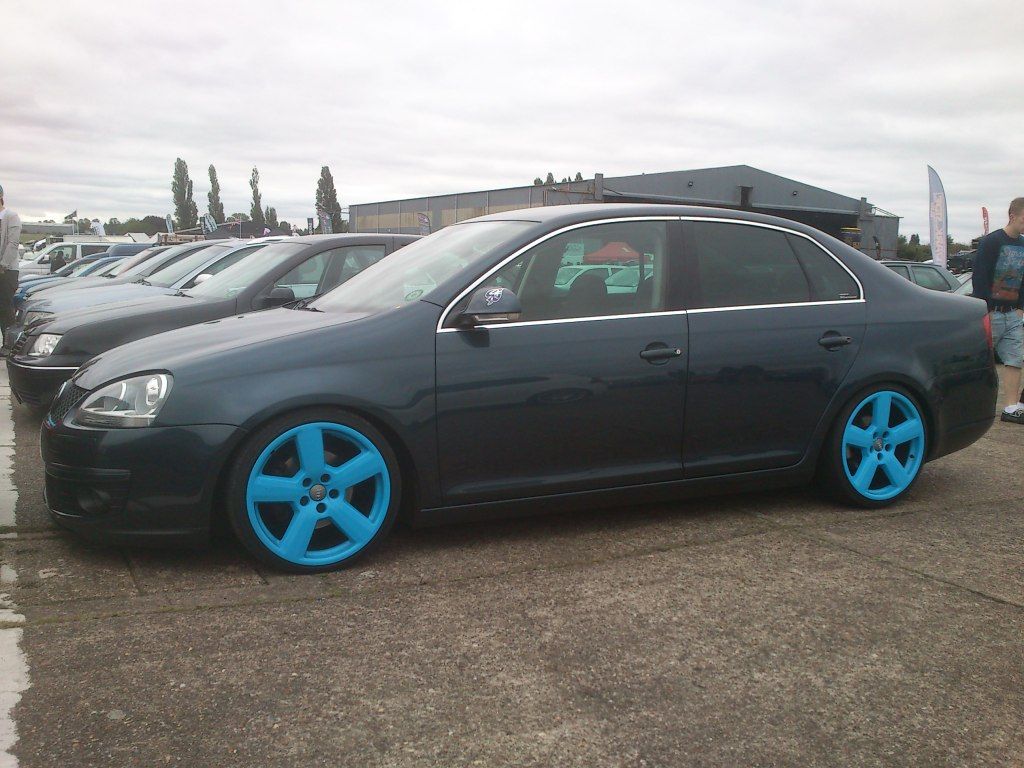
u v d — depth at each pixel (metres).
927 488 4.79
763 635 2.88
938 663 2.70
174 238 37.75
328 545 3.50
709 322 3.95
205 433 3.22
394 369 3.45
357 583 3.31
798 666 2.67
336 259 6.67
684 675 2.61
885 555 3.66
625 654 2.74
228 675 2.56
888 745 2.26
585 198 36.28
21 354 6.26
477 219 4.46
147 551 3.60
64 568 3.41
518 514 3.76
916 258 48.91
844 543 3.82
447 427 3.53
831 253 4.33
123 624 2.90
